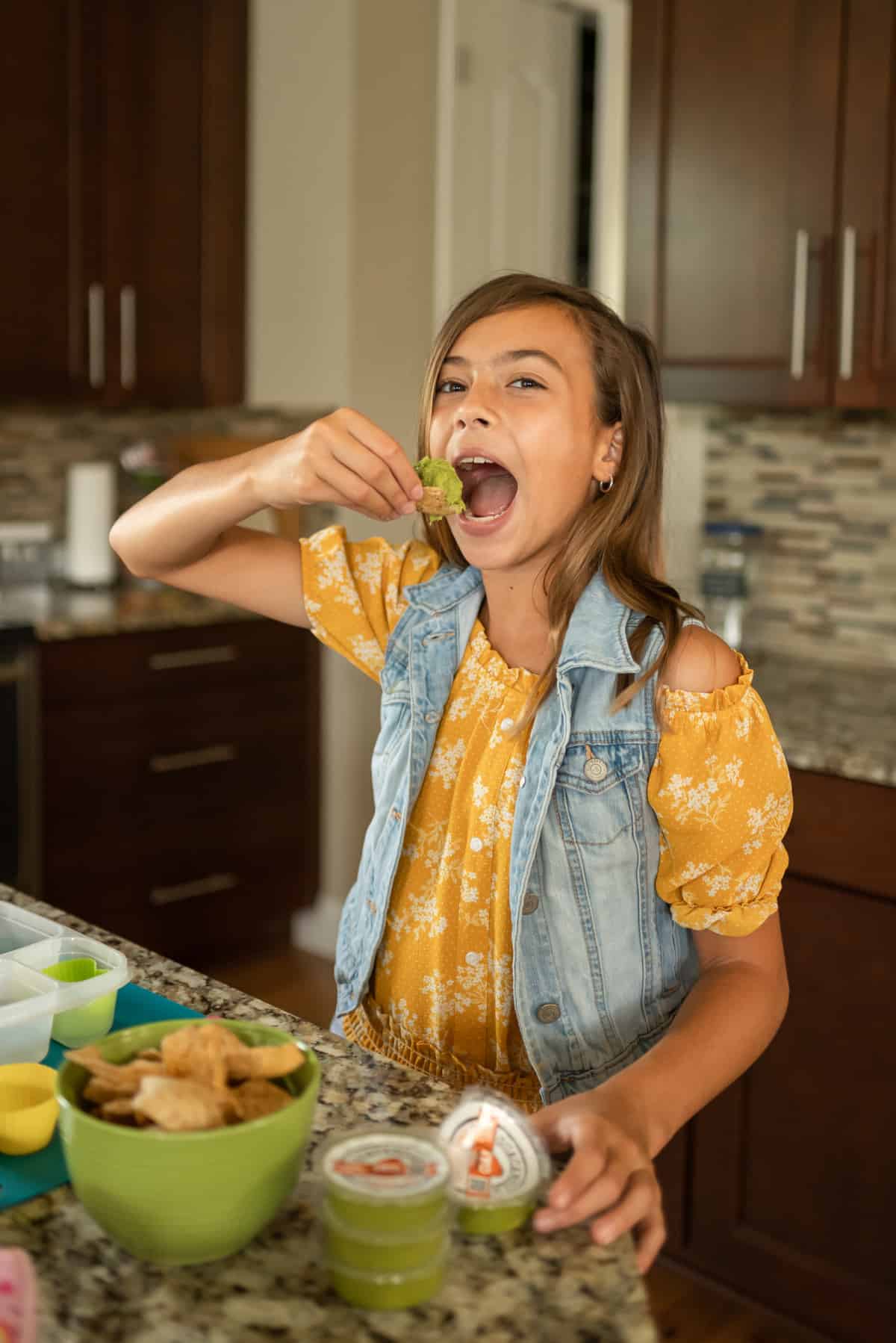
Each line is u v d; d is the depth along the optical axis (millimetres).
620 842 1104
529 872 1098
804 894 1974
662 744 1077
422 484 1135
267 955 3619
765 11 2184
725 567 2705
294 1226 786
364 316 3432
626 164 2400
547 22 3955
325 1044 1002
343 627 1341
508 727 1161
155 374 3336
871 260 2107
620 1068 1130
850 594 2566
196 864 3367
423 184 3582
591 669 1123
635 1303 723
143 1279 734
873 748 1938
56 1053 986
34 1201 810
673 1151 2143
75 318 3158
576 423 1138
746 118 2229
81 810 3092
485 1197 781
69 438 3611
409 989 1189
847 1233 1970
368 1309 712
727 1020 1021
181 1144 705
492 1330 700
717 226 2293
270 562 1364
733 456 2717
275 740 3504
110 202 3184
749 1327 2105
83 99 3102
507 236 3916
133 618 3123
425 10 3512
